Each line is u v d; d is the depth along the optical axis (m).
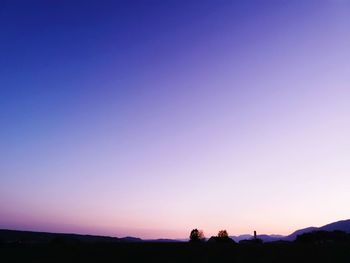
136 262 53.66
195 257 57.47
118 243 75.06
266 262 53.34
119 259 55.28
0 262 50.47
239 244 74.12
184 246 68.50
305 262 52.78
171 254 59.78
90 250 63.22
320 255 57.53
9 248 64.44
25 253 58.56
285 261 54.06
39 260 52.44
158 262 53.91
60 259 53.81
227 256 58.66
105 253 59.78
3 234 137.50
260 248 64.44
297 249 63.59
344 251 59.97
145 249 64.56
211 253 60.53
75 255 57.88
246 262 53.75
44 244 75.31
